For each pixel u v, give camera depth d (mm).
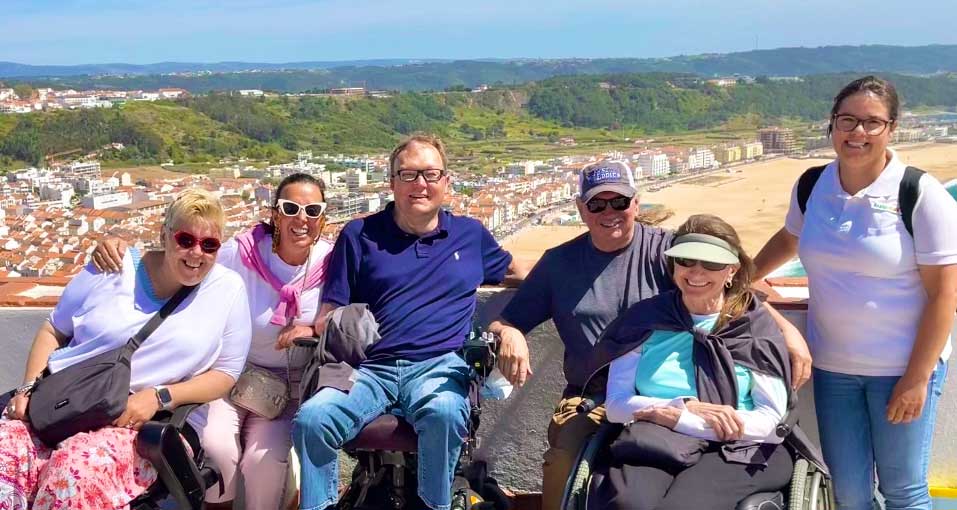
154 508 2619
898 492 2740
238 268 3221
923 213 2541
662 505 2330
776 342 2604
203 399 2811
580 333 2977
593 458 2525
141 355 2777
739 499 2371
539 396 3469
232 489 2963
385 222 3104
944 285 2523
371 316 2938
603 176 2920
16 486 2502
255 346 3227
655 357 2674
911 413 2619
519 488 3561
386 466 2938
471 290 3105
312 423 2670
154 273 2883
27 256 51219
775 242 3078
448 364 2969
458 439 2746
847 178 2697
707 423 2451
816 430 3381
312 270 3229
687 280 2598
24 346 3529
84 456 2471
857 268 2654
